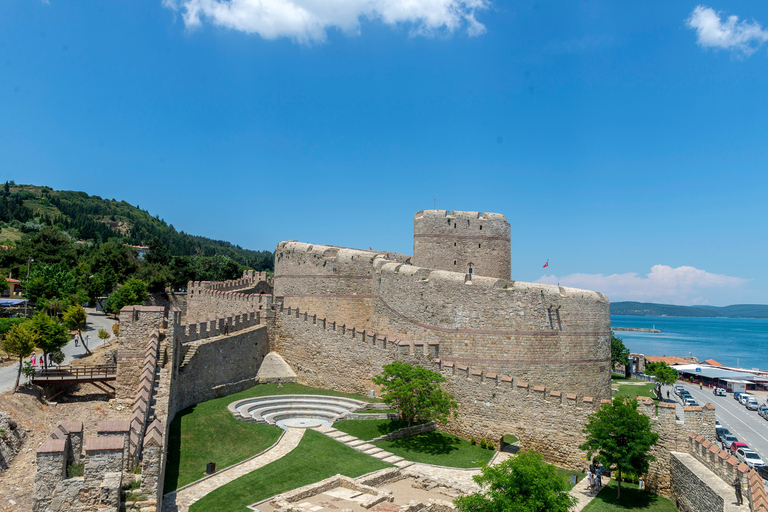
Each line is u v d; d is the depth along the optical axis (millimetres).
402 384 43500
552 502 28078
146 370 35062
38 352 54656
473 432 46156
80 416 35625
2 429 29469
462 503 29672
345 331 53469
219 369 49844
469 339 52219
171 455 35344
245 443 39156
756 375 113562
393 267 58250
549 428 42844
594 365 53406
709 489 30422
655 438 35719
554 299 51719
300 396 50844
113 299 84500
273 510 29266
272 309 59312
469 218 64500
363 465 37031
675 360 142875
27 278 93688
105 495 22172
